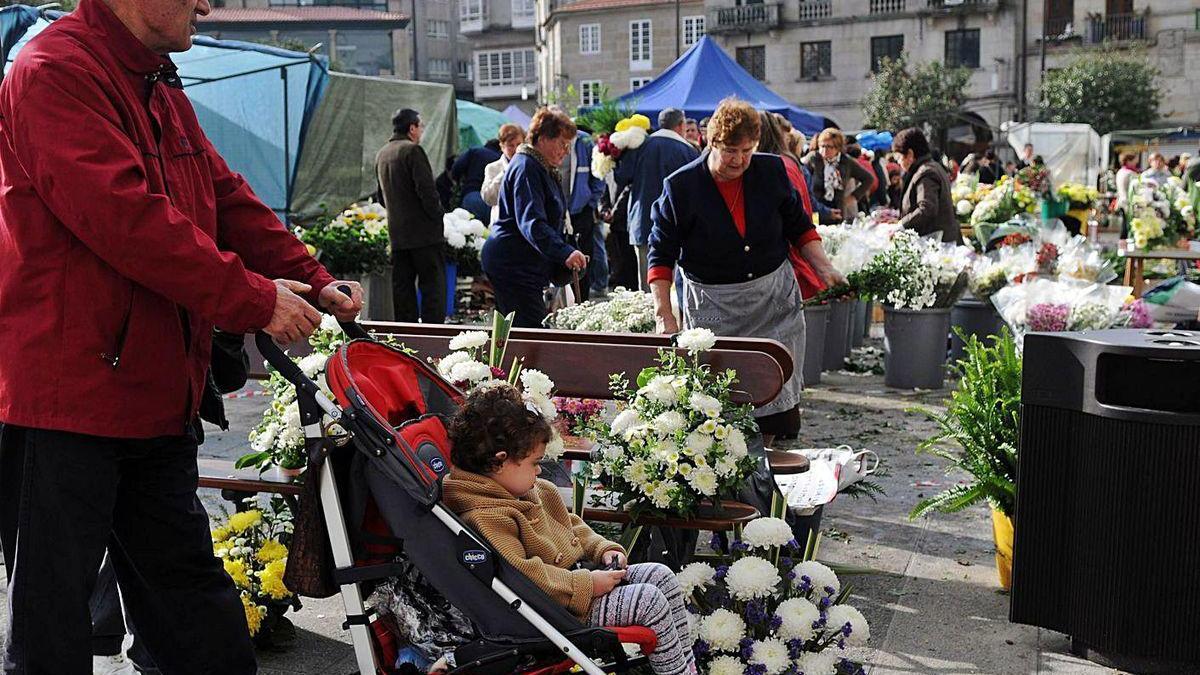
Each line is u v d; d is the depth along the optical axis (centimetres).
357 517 303
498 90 8169
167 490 312
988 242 1162
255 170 1152
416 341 479
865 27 5262
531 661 296
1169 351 353
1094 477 378
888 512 560
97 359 283
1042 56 4697
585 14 5853
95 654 388
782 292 559
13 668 291
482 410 309
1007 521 442
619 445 390
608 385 453
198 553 321
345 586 296
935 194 962
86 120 273
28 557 286
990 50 5084
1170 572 368
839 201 1295
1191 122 4903
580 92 5897
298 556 303
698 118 1599
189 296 279
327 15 5691
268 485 401
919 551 505
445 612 306
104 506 292
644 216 931
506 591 288
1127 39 4950
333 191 1332
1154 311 976
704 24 5619
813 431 729
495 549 296
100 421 284
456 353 409
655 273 558
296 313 292
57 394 280
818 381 880
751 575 343
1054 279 880
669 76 1709
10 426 288
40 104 271
